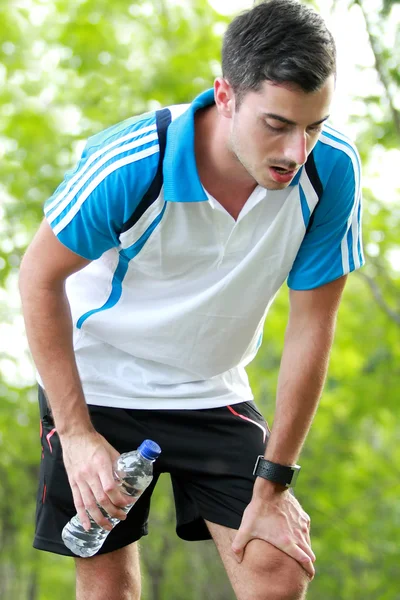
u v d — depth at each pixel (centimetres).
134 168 352
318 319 397
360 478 1797
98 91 1266
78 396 388
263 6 334
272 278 388
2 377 1617
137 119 369
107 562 423
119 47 1257
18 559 2227
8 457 1789
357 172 373
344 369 1564
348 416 1560
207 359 408
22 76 1375
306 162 361
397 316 1176
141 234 369
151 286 394
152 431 416
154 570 2114
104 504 374
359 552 1692
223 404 419
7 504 1909
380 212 1226
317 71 319
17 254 1458
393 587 1658
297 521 393
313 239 384
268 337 1605
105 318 405
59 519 424
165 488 1784
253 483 405
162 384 417
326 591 1933
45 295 382
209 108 362
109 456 381
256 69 325
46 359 387
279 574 382
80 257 377
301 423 393
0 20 1338
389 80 791
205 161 360
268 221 372
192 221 366
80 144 1345
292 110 321
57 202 373
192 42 1245
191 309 391
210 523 415
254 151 334
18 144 1379
